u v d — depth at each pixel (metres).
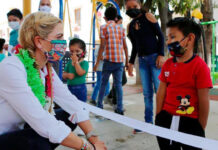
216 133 2.49
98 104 3.16
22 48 1.16
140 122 1.35
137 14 2.44
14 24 3.01
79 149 1.14
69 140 1.11
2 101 1.08
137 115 3.29
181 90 1.44
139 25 2.47
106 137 2.42
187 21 1.42
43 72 1.28
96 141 1.37
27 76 1.13
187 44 1.41
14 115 1.11
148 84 2.58
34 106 1.06
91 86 6.39
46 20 1.11
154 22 2.40
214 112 3.41
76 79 2.61
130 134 2.51
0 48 3.54
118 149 2.10
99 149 1.27
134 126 1.33
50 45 1.14
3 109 1.09
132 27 2.56
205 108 1.36
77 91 2.61
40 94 1.17
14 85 1.03
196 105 1.41
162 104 1.63
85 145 1.16
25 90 1.04
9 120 1.11
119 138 2.39
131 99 4.53
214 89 5.68
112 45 3.00
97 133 2.54
